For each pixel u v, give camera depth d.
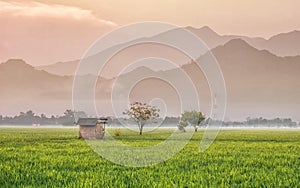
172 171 27.12
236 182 23.78
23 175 25.30
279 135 92.06
